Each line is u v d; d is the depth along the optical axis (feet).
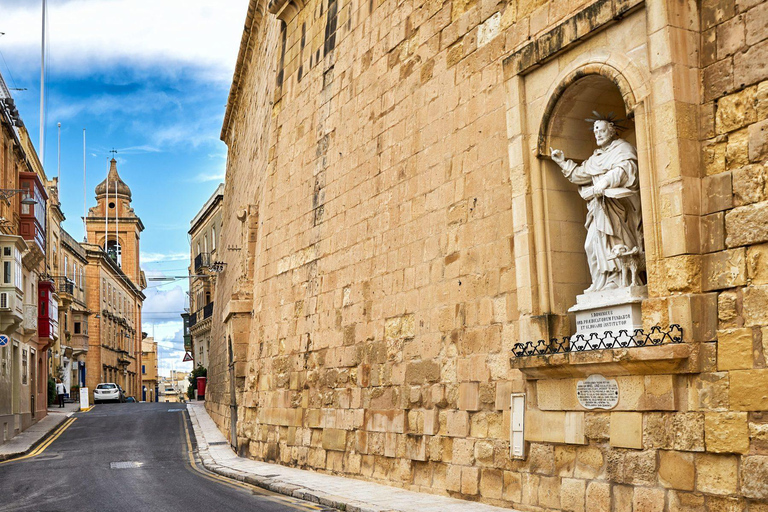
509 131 35.29
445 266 40.96
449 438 39.34
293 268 60.90
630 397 28.25
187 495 43.65
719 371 25.49
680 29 27.32
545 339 32.53
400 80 47.52
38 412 112.06
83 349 205.67
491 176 37.88
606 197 30.45
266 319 65.41
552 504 31.81
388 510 34.24
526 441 33.63
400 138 46.83
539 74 34.09
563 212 33.91
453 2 42.68
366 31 52.80
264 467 57.16
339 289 52.70
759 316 24.61
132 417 119.55
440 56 43.39
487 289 37.45
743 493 24.23
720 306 25.82
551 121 33.22
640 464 27.71
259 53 86.69
